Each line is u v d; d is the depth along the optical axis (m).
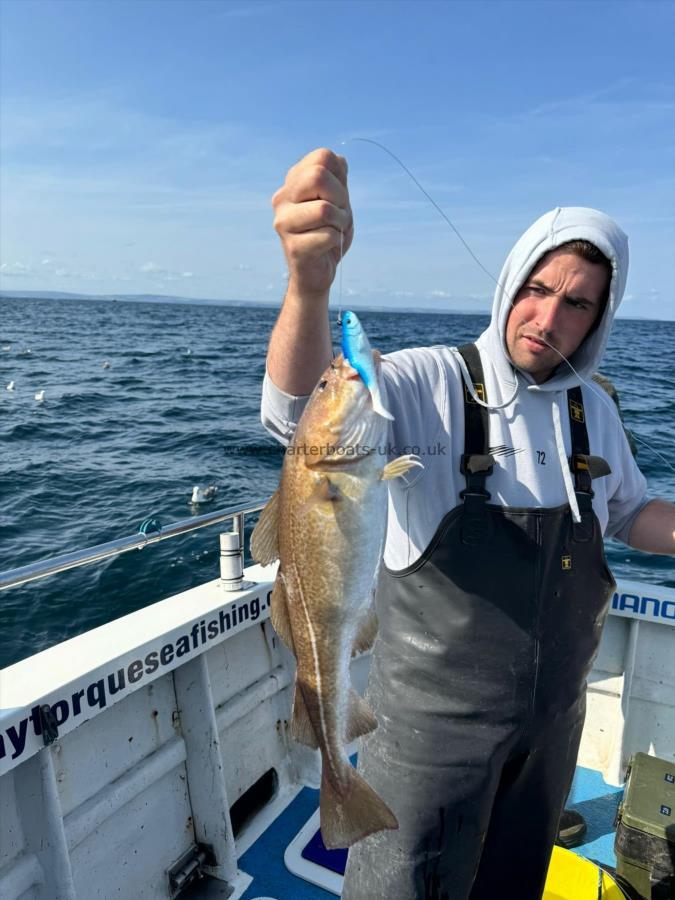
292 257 1.27
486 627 1.63
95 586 6.54
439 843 1.64
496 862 1.82
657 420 10.62
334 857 2.65
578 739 1.86
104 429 14.00
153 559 7.10
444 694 1.64
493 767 1.65
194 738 2.55
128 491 9.67
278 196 1.29
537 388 1.73
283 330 1.42
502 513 1.65
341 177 1.28
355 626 1.45
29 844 2.02
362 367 1.28
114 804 2.23
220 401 17.94
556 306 1.65
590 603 1.76
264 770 2.94
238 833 2.79
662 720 3.16
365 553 1.41
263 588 2.85
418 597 1.67
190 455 11.92
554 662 1.69
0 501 9.13
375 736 1.74
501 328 1.72
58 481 10.08
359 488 1.38
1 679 2.02
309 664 1.47
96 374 23.20
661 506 2.09
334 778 1.48
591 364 1.78
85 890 2.16
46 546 7.57
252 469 11.07
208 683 2.53
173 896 2.47
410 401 1.69
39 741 1.93
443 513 1.68
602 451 1.89
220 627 2.61
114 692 2.17
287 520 1.45
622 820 2.55
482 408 1.71
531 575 1.65
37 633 5.77
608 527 2.19
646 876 2.46
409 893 1.65
